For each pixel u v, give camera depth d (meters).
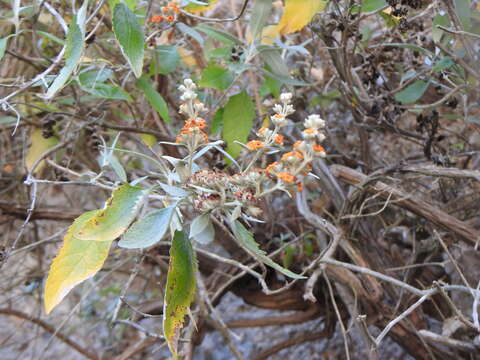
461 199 0.70
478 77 0.55
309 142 0.34
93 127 0.67
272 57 0.60
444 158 0.62
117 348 0.98
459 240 0.63
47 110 0.63
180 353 0.61
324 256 0.57
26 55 0.75
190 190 0.38
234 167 0.65
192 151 0.38
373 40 0.80
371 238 0.68
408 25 0.58
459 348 0.57
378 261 0.67
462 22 0.54
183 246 0.38
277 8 0.76
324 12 0.64
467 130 0.75
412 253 0.73
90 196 1.03
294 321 0.79
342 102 0.77
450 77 0.64
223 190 0.36
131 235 0.34
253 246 0.37
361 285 0.61
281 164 0.35
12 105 0.58
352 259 0.62
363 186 0.60
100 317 1.02
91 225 0.34
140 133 0.69
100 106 0.70
